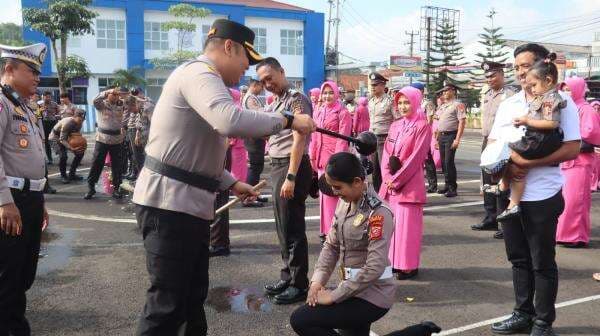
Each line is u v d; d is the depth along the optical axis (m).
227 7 35.09
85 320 4.35
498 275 5.45
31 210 3.63
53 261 5.92
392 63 38.31
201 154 2.81
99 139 9.37
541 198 3.76
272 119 2.71
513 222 4.00
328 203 6.41
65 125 10.55
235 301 4.77
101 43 31.88
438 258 6.02
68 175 11.96
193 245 2.87
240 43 2.90
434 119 12.16
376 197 3.13
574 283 5.24
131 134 10.36
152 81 33.31
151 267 2.85
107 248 6.44
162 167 2.80
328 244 3.32
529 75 3.69
